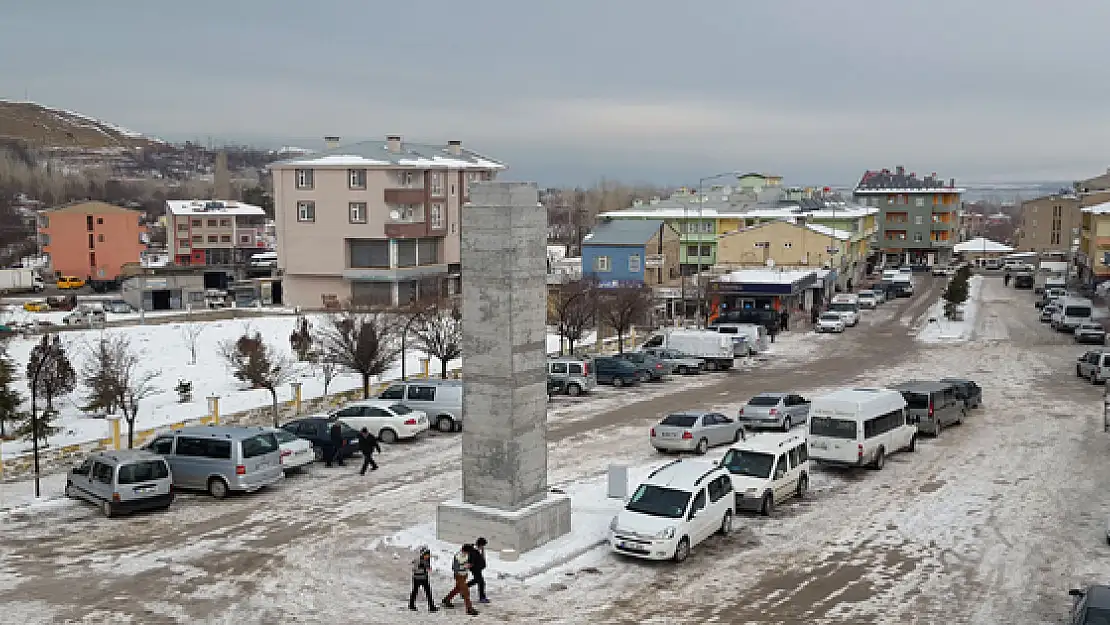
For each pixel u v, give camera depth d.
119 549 21.67
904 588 19.41
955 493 26.61
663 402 41.44
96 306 84.94
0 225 175.75
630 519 21.09
